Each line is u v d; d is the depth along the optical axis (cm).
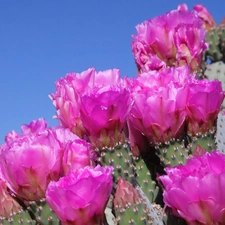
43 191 62
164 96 69
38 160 61
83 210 57
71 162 64
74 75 78
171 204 61
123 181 65
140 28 95
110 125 67
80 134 77
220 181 57
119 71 79
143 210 65
